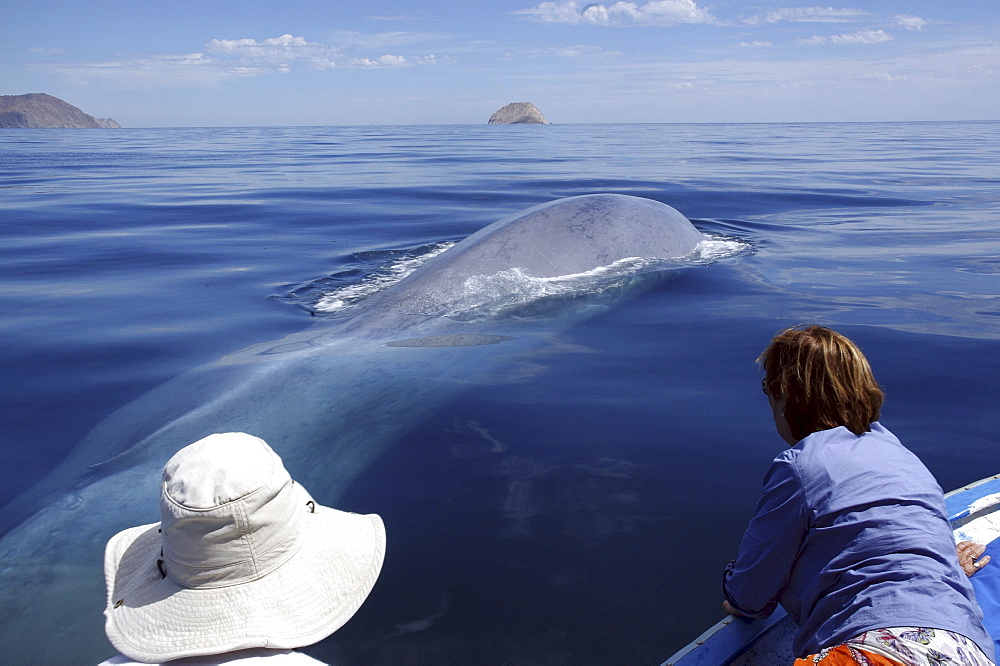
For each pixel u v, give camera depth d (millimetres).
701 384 5461
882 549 2258
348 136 61875
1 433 4934
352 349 6164
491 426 4848
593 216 8555
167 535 2176
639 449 4484
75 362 6141
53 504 4117
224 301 7801
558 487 4070
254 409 5137
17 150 38312
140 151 36500
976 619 2170
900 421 4816
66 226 12391
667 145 40188
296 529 2361
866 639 2102
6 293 8227
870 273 8672
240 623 2215
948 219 12562
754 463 4297
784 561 2504
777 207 13875
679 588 3230
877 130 76312
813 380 2605
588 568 3367
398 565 3410
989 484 3730
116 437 4832
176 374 5828
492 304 7219
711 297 7648
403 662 2830
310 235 11398
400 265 9188
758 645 2766
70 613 3305
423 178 20156
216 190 17453
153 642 2199
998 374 5578
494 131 84438
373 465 4387
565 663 2814
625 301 7492
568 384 5500
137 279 8773
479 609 3113
